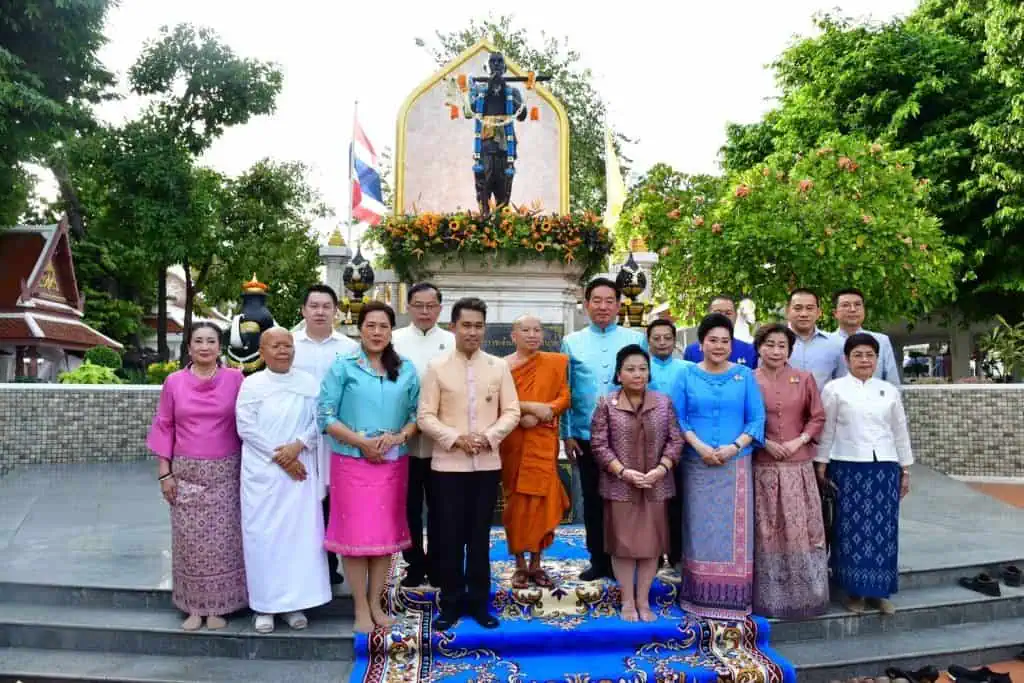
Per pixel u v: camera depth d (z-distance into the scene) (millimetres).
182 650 4062
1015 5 11609
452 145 10430
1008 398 9531
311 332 4621
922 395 9797
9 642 4172
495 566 4832
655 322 4977
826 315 10281
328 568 4281
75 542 5613
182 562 4133
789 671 3871
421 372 4629
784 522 4285
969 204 13984
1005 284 14211
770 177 10727
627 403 4238
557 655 4012
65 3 12211
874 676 4074
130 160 17547
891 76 14953
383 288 9414
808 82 16359
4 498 7469
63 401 9891
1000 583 5051
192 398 4141
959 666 4102
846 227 9789
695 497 4277
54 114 12383
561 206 10266
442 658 3963
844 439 4438
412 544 4445
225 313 31109
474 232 6238
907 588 4902
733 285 10438
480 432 4066
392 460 4059
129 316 22500
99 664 3945
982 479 9523
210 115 19656
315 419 4203
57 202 22547
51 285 17500
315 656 4020
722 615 4195
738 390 4254
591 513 4602
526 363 4355
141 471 9258
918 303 13281
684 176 12984
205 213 18625
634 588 4312
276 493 4062
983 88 14586
